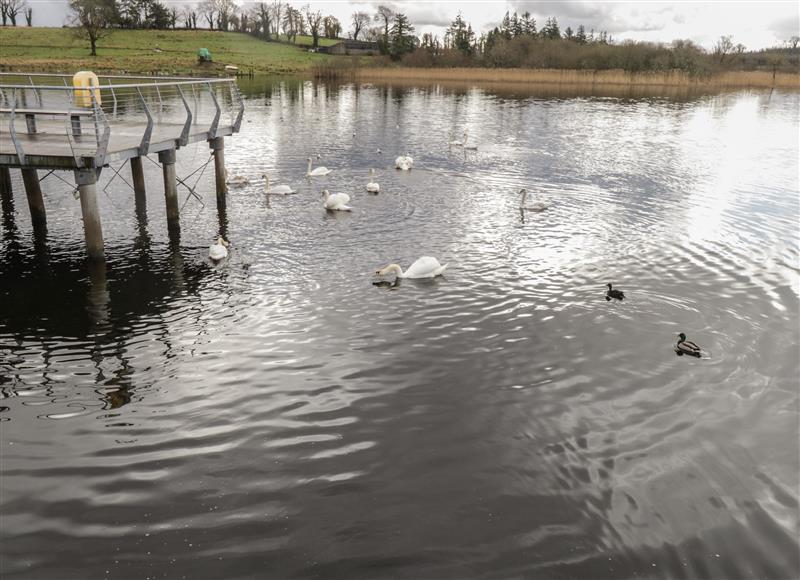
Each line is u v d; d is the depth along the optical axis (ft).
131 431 39.27
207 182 110.83
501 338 52.60
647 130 185.47
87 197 65.46
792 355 50.01
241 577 28.48
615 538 31.17
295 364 47.83
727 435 39.55
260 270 67.67
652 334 53.62
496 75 385.50
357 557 29.71
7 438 38.32
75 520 31.83
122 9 600.80
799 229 85.56
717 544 30.83
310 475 35.45
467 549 30.30
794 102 277.23
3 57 359.05
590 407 42.60
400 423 40.52
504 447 38.22
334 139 161.99
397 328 54.24
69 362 47.65
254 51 516.32
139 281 64.03
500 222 87.35
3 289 61.31
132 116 115.96
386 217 88.89
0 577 28.19
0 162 64.90
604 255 73.92
